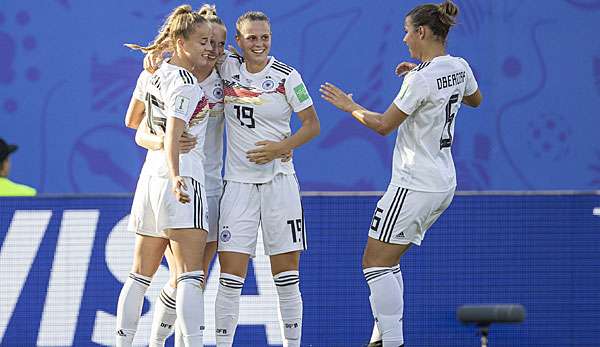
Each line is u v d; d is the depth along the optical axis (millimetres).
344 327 20656
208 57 17594
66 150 35375
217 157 18625
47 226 20781
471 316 13586
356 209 20734
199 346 17156
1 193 25891
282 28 35000
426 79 17375
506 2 35156
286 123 18297
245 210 18031
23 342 20703
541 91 35375
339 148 35000
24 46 35281
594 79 35375
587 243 20625
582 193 20641
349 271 20703
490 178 35406
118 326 17938
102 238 20781
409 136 17828
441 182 17719
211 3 34812
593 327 20578
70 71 35281
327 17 35031
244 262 18047
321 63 35094
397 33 35062
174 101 16750
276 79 18000
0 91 35281
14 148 26375
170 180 17094
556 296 20609
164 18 35062
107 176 35406
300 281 20703
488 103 35312
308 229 20734
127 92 35375
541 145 35438
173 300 18422
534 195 20656
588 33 35281
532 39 35219
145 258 17891
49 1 35219
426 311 20594
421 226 17938
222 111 18391
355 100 35156
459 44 35219
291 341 18438
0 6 35156
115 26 35219
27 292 20734
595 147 35500
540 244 20625
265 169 18109
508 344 20578
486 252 20609
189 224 17031
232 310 18047
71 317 20750
